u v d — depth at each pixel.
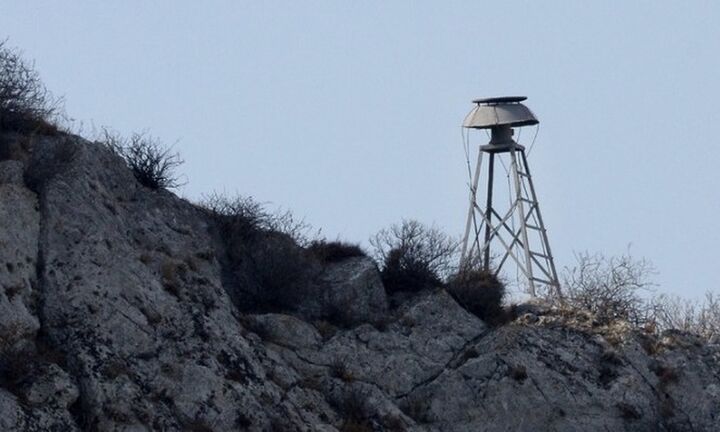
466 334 157.75
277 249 157.00
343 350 150.88
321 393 145.75
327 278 159.50
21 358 126.50
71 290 134.25
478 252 179.12
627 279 171.75
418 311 158.00
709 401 158.25
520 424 151.25
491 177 186.25
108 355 131.88
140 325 135.62
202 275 146.25
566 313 164.12
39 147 145.62
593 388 155.00
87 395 128.38
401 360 152.75
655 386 157.88
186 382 134.25
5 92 148.25
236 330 143.00
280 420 137.12
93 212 141.75
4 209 134.88
